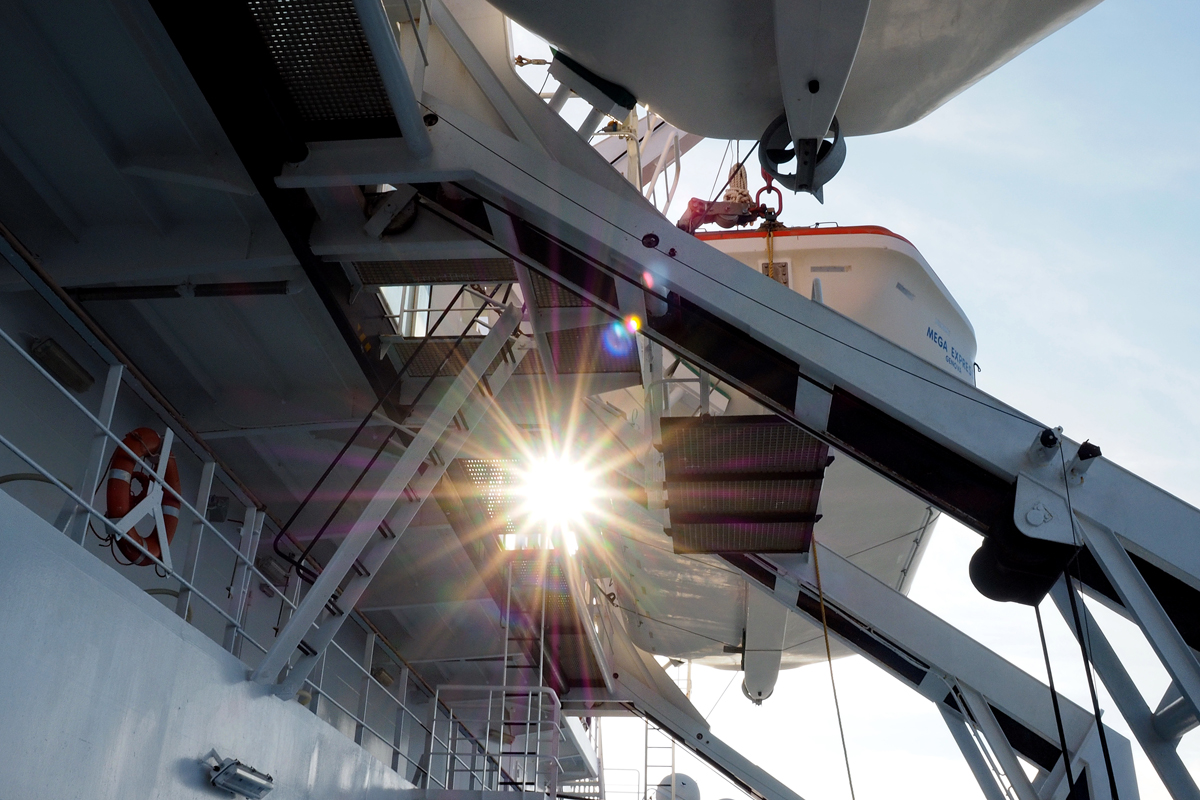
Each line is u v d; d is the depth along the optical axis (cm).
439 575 1203
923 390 620
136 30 547
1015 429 611
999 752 916
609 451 935
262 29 541
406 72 554
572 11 629
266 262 689
